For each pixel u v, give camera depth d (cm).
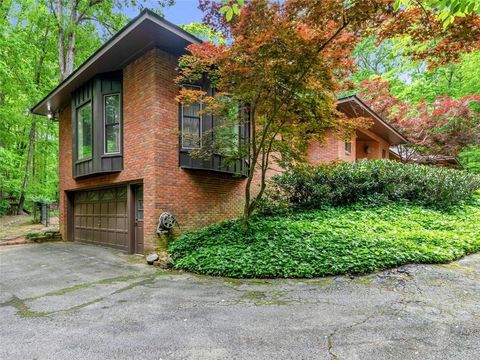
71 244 1034
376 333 316
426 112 1631
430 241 632
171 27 697
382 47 2098
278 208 907
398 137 1555
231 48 559
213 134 771
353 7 473
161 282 544
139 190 844
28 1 1412
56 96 1059
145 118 777
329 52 559
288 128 665
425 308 379
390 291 445
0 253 861
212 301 433
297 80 583
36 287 526
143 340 315
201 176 845
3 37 1240
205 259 617
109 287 520
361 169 984
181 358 278
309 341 303
